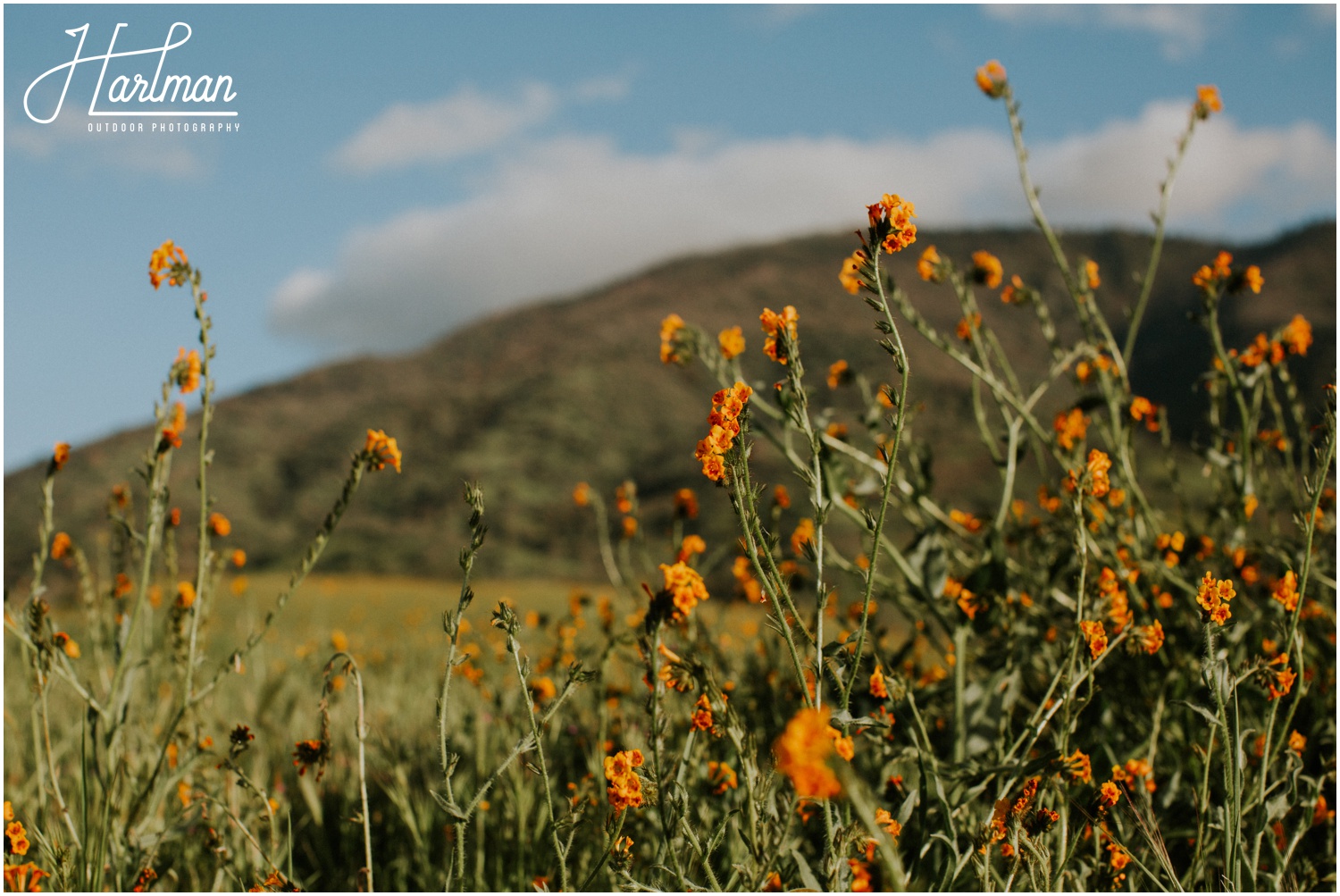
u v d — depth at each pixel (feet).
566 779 9.84
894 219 5.18
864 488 9.59
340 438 249.75
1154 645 7.18
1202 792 6.71
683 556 8.90
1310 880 7.16
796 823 6.95
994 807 6.12
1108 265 209.67
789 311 5.72
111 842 7.33
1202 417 11.16
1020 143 10.75
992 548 8.81
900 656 9.64
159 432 7.60
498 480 202.69
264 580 61.87
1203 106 10.66
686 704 8.66
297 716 12.12
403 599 42.11
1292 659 8.39
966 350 10.65
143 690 10.11
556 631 11.76
